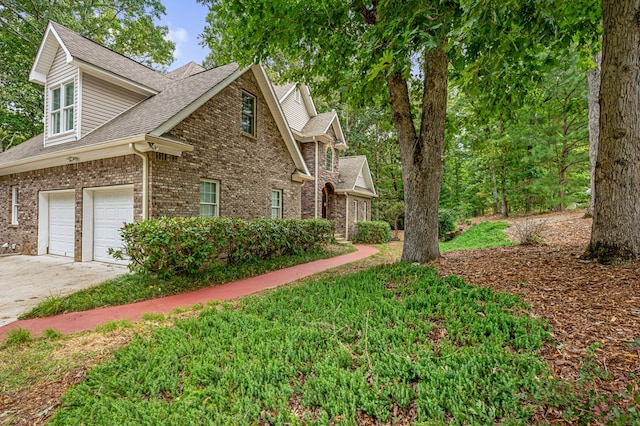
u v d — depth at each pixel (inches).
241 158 390.6
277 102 437.7
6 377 112.8
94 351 131.4
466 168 858.8
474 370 94.8
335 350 114.6
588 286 148.7
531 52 239.1
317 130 625.0
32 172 393.7
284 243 371.9
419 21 165.3
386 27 181.8
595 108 399.9
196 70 515.8
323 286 200.5
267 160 439.8
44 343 141.3
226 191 367.2
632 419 68.6
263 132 431.5
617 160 172.7
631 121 168.6
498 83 243.0
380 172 1033.5
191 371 105.3
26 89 550.6
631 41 164.1
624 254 170.9
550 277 169.5
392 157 1041.5
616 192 173.6
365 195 776.9
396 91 261.7
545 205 655.1
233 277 278.4
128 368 112.2
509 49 158.2
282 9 223.1
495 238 441.4
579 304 132.3
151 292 224.4
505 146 597.3
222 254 305.9
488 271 199.3
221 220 289.4
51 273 287.6
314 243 442.6
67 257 366.9
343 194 701.3
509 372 92.6
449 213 697.6
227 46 287.4
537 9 138.7
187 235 253.3
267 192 437.7
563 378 90.2
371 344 116.4
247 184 400.5
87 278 269.1
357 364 106.3
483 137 470.0
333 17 241.9
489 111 295.6
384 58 161.8
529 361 97.6
